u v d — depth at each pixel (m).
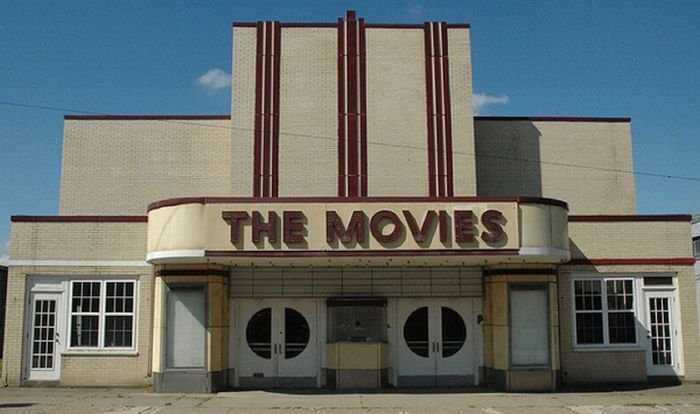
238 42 22.27
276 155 21.72
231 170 21.59
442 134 22.03
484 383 20.16
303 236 17.47
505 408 16.27
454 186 21.77
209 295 19.08
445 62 22.41
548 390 19.19
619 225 21.28
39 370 20.25
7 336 20.25
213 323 19.06
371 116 22.03
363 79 22.20
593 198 24.22
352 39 22.44
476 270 20.39
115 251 20.64
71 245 20.61
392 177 21.75
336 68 22.27
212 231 17.50
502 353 19.36
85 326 20.42
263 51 22.27
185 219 17.64
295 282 20.23
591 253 21.08
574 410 16.03
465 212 17.67
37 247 20.58
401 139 21.95
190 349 18.94
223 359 19.47
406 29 22.53
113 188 23.34
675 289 21.17
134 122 23.70
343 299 20.03
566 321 20.75
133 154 23.55
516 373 19.19
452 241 17.61
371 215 17.59
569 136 24.50
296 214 17.52
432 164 21.88
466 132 22.06
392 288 20.31
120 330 20.41
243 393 18.78
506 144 24.28
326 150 21.81
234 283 20.14
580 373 20.59
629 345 20.86
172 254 17.62
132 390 19.38
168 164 23.52
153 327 19.83
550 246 17.92
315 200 17.62
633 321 20.97
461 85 22.31
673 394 18.67
